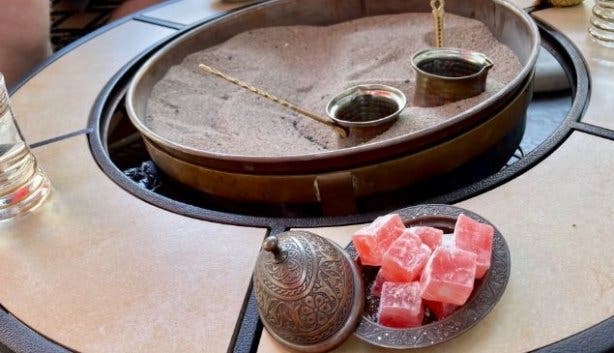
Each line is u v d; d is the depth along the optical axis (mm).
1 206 718
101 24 1551
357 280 583
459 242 582
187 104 917
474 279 569
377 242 592
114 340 608
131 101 833
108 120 861
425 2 1049
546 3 951
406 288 572
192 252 663
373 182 702
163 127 863
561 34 880
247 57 1017
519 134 792
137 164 979
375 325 566
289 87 982
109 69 950
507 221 642
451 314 562
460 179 735
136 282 647
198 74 973
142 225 696
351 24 1078
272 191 715
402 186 711
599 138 703
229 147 831
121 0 1629
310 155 687
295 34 1064
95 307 634
